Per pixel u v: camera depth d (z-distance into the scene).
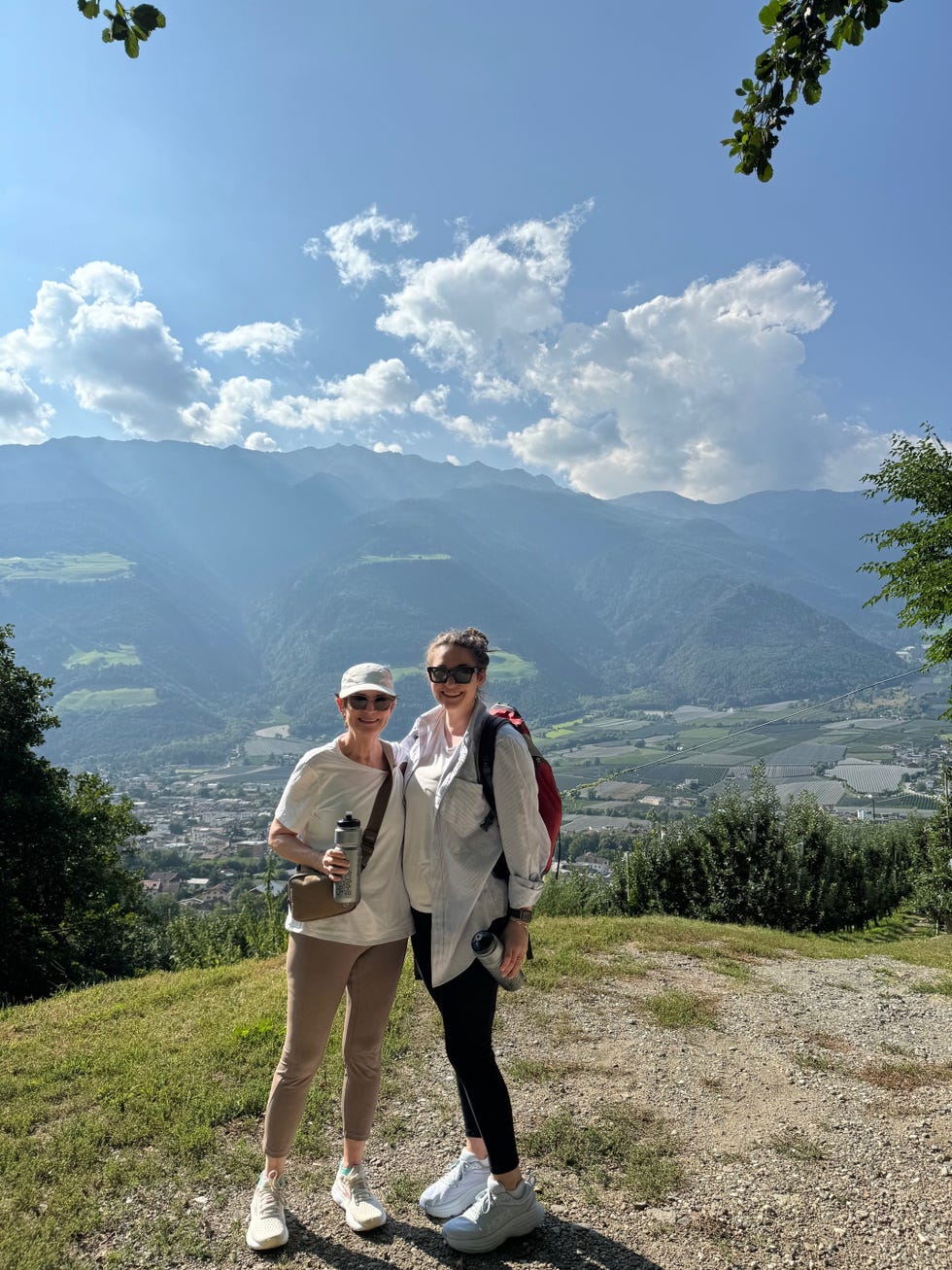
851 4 2.36
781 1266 2.43
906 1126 3.44
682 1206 2.75
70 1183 2.80
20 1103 3.49
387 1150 3.12
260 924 10.55
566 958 6.25
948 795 13.18
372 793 2.49
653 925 8.15
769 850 10.98
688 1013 4.99
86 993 6.07
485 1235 2.42
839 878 11.52
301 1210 2.67
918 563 16.50
